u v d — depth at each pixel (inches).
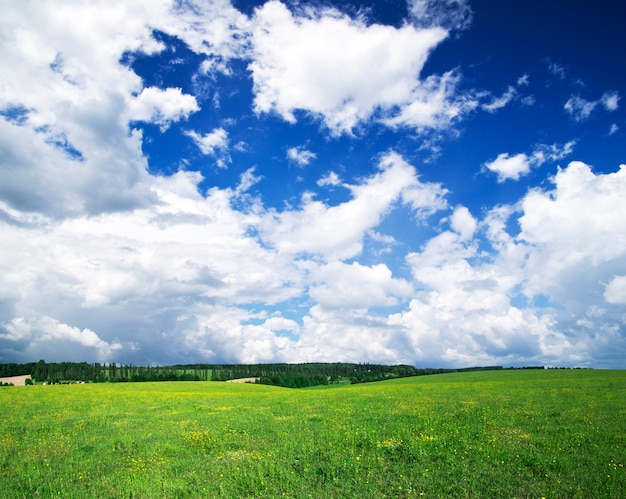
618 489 477.4
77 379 6796.3
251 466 604.7
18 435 919.0
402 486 504.1
